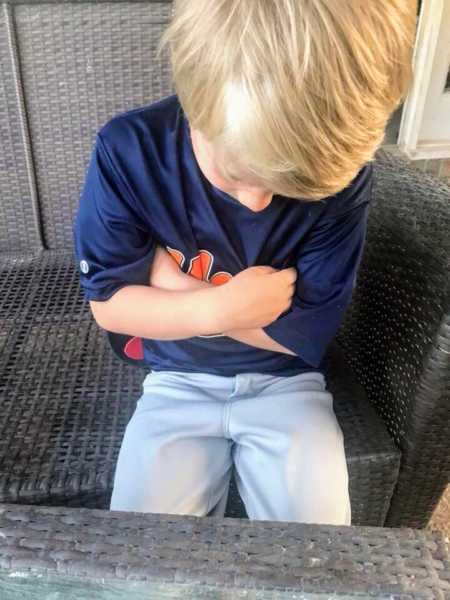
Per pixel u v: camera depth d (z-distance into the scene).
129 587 0.51
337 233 0.90
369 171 0.91
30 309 1.21
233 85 0.61
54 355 1.11
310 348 0.90
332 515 0.83
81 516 0.56
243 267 0.92
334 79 0.60
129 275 0.87
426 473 1.02
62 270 1.31
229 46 0.61
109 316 0.88
